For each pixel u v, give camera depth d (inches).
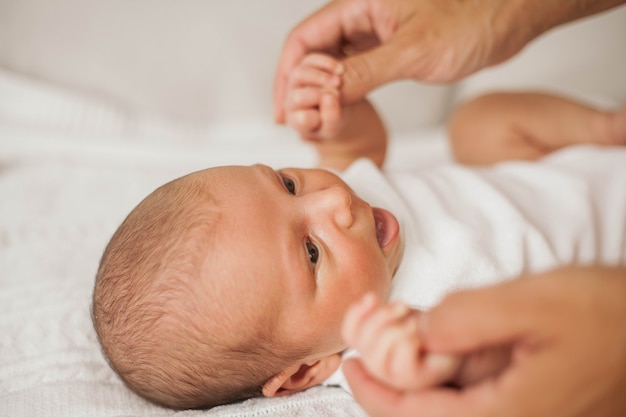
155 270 33.3
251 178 35.6
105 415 32.0
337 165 49.8
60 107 56.9
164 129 59.4
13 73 56.8
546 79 63.6
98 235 45.8
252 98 61.6
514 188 46.4
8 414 31.9
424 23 39.8
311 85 38.8
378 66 39.3
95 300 35.1
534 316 17.6
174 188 36.2
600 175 47.7
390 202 41.6
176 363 33.0
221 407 33.2
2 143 54.4
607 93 62.5
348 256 33.5
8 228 46.3
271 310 32.4
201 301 32.3
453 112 64.1
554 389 18.0
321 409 32.3
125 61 58.7
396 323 19.8
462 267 38.3
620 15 61.2
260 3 59.0
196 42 59.2
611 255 43.6
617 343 17.3
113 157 55.6
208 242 32.9
